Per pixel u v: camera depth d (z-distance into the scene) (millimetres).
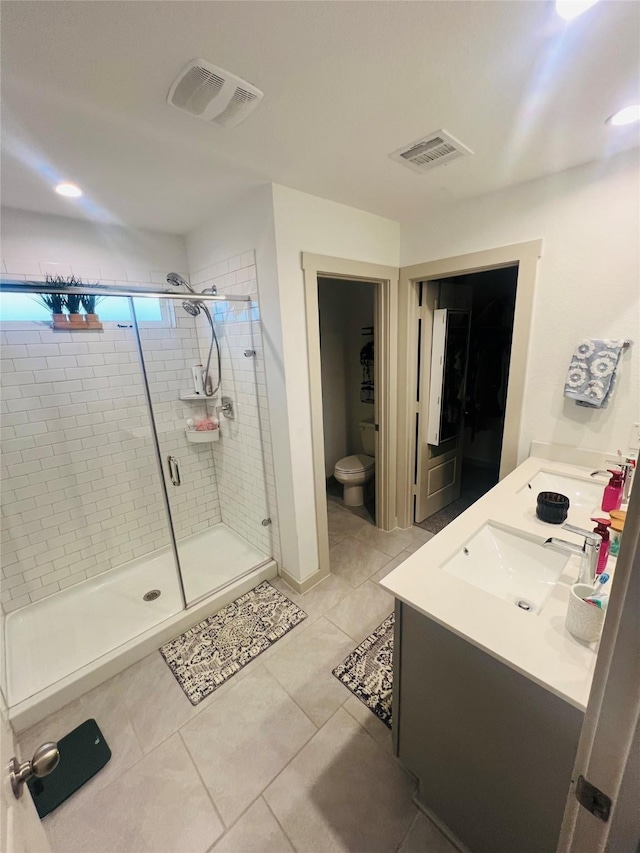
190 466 2980
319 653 1982
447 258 2363
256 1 826
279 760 1487
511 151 1603
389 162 1653
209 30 901
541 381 2105
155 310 2635
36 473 2285
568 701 816
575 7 870
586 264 1847
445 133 1430
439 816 1275
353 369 4172
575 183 1802
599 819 513
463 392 3361
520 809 1022
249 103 1204
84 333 2357
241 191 1963
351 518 3445
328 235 2135
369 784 1396
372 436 3773
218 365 2678
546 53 1021
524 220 1994
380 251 2471
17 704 1666
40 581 2352
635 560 422
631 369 1812
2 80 1050
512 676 952
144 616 2217
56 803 1370
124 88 1111
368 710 1671
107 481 2570
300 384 2184
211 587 2457
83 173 1666
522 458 2262
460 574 1369
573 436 2049
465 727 1108
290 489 2307
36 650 2000
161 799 1378
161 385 2732
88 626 2164
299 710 1683
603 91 1192
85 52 953
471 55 1022
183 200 2027
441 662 1126
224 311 2438
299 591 2449
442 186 1957
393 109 1268
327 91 1163
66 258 2266
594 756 505
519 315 2104
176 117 1271
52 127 1307
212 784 1417
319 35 935
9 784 693
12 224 2076
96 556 2576
